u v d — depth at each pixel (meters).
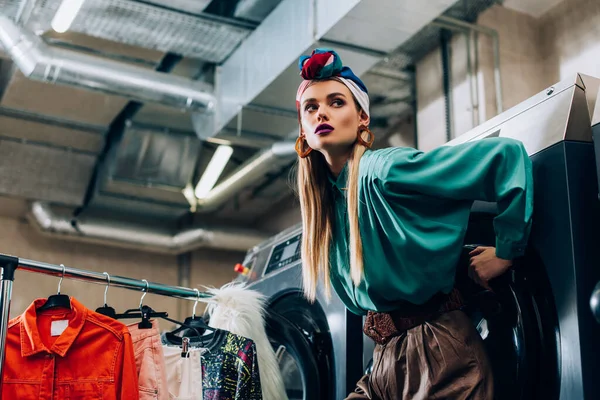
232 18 4.60
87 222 6.32
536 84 4.48
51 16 4.44
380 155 1.87
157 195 6.34
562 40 4.37
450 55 4.69
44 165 6.17
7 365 2.08
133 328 2.28
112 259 6.94
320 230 2.07
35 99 5.55
